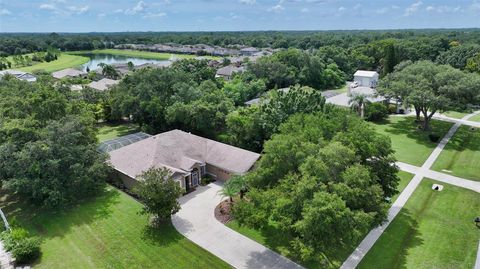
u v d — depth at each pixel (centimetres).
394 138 4909
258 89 6981
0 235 2605
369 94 5928
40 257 2400
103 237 2634
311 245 1955
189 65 7819
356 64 11012
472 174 3650
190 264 2323
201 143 3991
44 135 3147
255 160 3475
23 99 3806
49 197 2892
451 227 2681
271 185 2483
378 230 2652
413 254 2366
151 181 2684
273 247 2486
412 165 3941
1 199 3256
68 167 3127
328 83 9212
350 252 2394
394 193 2702
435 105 4738
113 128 5666
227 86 6912
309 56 9056
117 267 2303
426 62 5534
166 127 5141
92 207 3083
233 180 3011
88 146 3347
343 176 2141
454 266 2234
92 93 6184
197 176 3591
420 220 2795
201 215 2948
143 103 5038
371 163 2678
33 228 2769
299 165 2377
